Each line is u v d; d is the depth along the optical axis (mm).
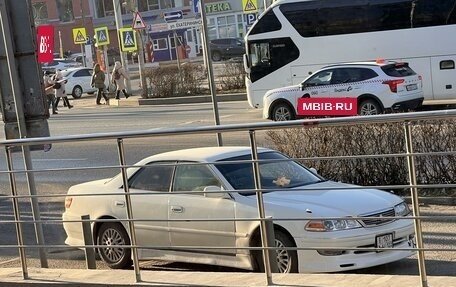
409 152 5594
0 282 7285
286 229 7824
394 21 25391
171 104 35594
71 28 75062
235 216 8133
